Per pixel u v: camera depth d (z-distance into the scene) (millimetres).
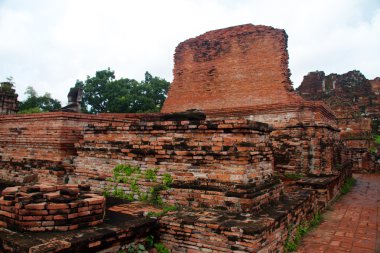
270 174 7062
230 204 5742
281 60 13492
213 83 14961
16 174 9180
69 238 4168
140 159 7000
